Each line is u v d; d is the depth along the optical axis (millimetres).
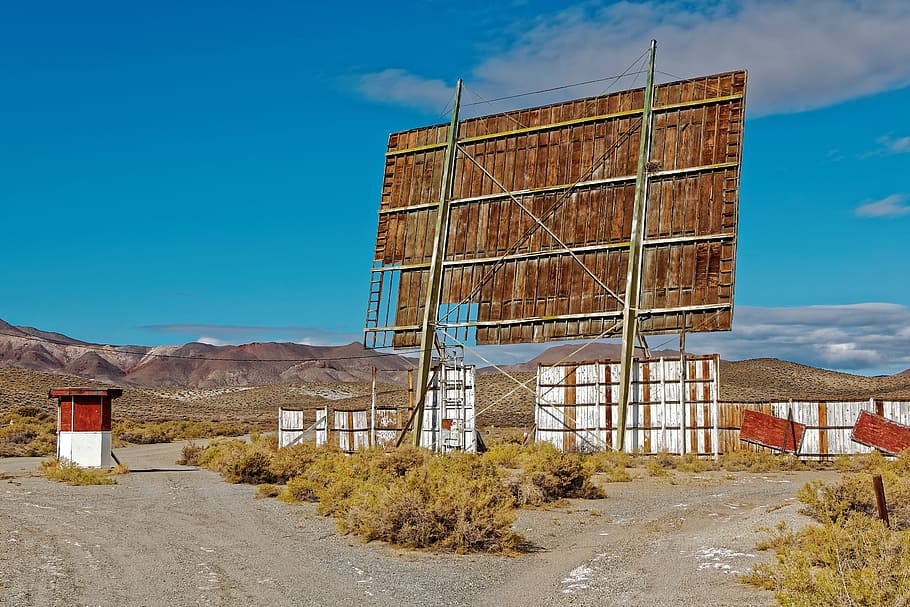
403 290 48906
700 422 43688
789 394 114062
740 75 43188
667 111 44281
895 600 9398
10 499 25594
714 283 41312
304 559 16016
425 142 50438
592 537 19406
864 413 40656
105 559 15734
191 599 12594
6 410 86812
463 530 17297
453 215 48281
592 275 43750
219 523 20781
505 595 13258
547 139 46844
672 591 13141
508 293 45938
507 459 38594
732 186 41906
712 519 22109
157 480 32344
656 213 43250
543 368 47438
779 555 14047
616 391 45375
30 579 13781
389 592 13328
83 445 36438
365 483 22828
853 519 14320
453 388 46844
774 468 38375
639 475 35250
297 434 55188
